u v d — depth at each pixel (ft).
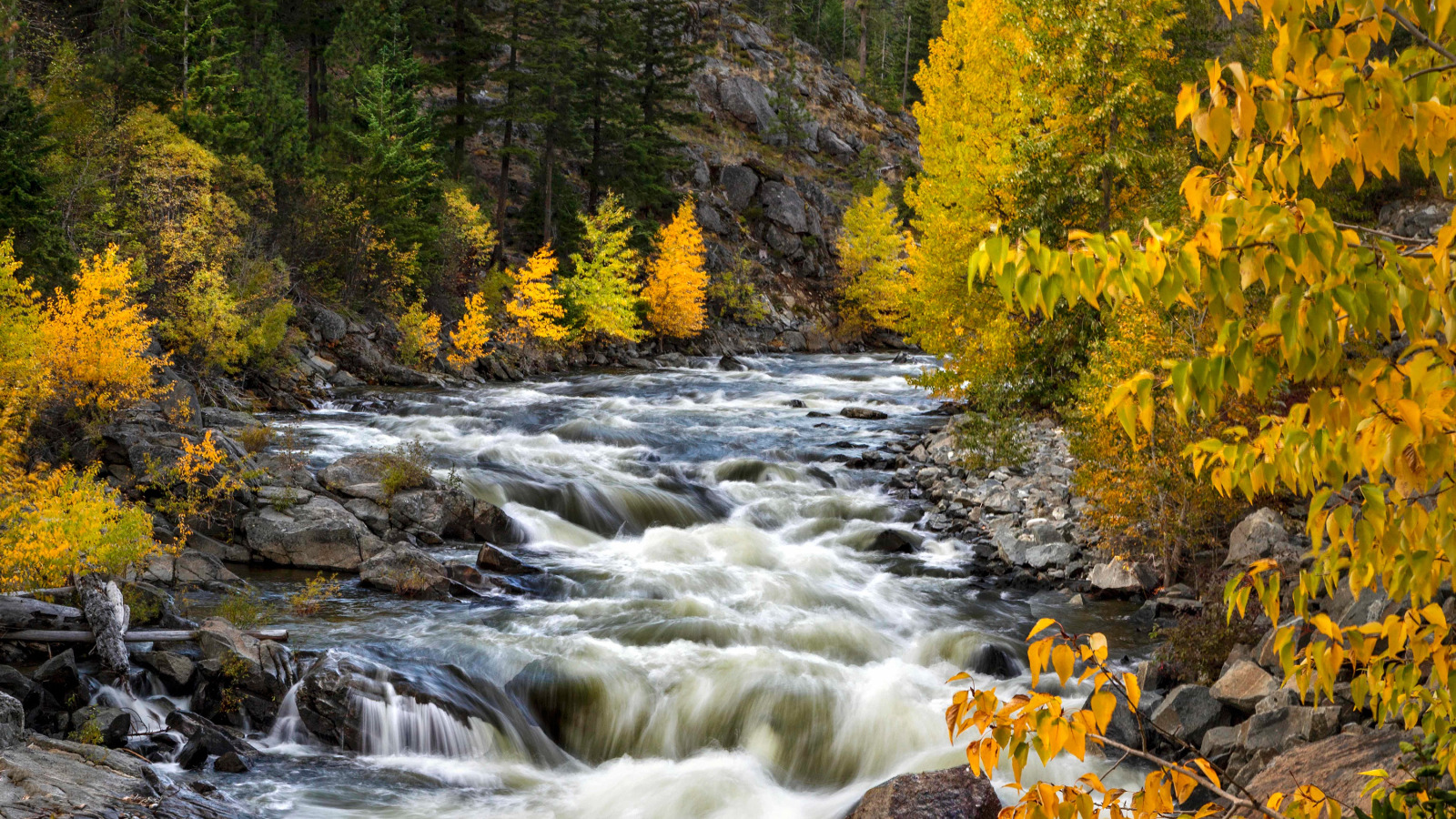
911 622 42.09
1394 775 18.51
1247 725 27.07
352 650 35.22
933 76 96.17
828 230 214.69
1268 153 8.11
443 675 33.27
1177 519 43.91
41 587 33.81
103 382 55.31
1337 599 32.55
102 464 50.80
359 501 51.16
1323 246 6.98
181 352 82.43
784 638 38.93
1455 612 26.81
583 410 94.79
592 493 57.93
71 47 99.81
